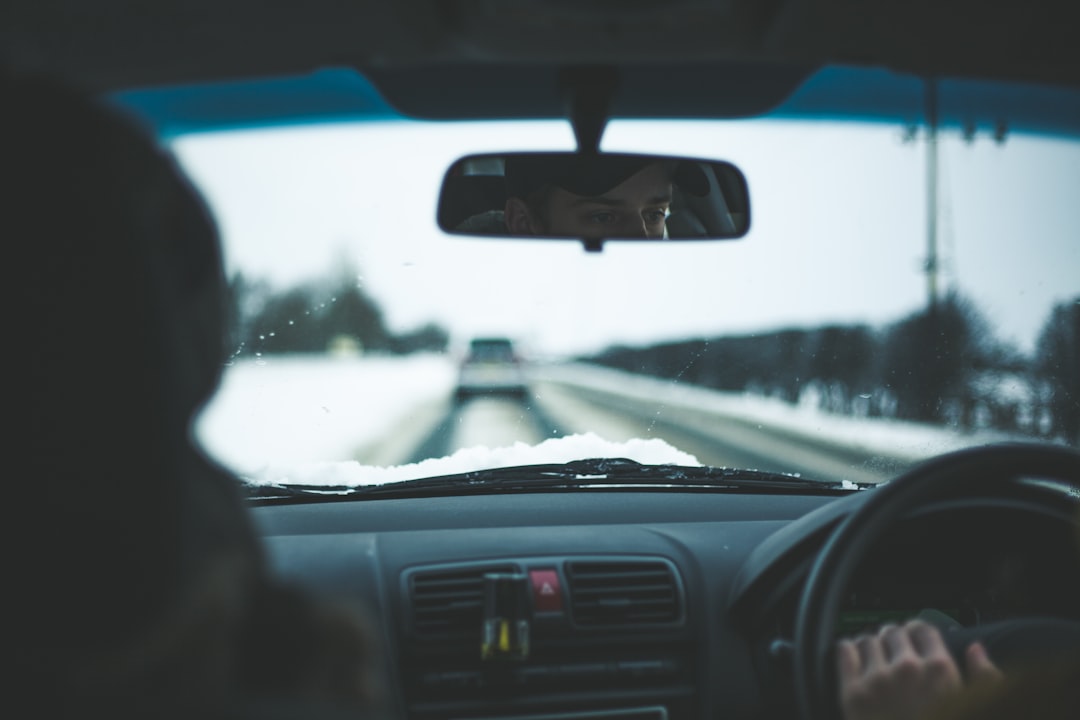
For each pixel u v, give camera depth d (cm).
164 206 86
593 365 4047
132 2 176
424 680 261
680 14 193
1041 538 238
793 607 246
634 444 353
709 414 1955
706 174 357
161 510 77
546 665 265
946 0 187
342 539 287
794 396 2383
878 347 2411
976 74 232
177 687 76
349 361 4056
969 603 249
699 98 351
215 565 82
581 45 208
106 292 77
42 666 73
